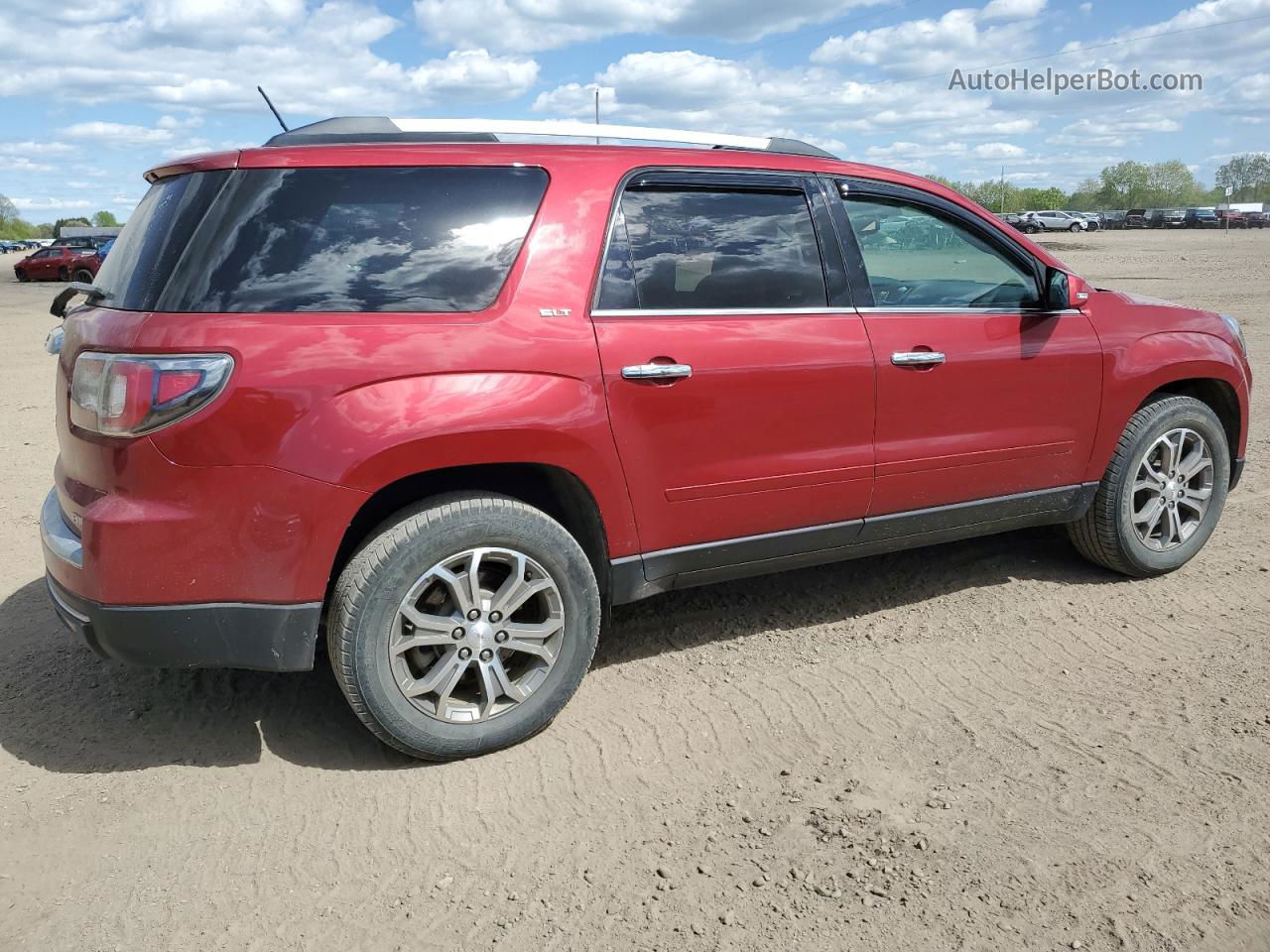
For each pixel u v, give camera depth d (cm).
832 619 412
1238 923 228
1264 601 416
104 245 4050
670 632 403
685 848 262
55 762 310
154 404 265
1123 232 6153
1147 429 426
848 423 358
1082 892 239
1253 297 1750
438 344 288
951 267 389
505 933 232
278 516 274
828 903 238
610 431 313
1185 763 294
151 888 251
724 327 334
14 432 803
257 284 279
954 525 398
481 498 298
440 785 295
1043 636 389
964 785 286
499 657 307
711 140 351
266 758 312
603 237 319
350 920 238
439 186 304
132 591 272
